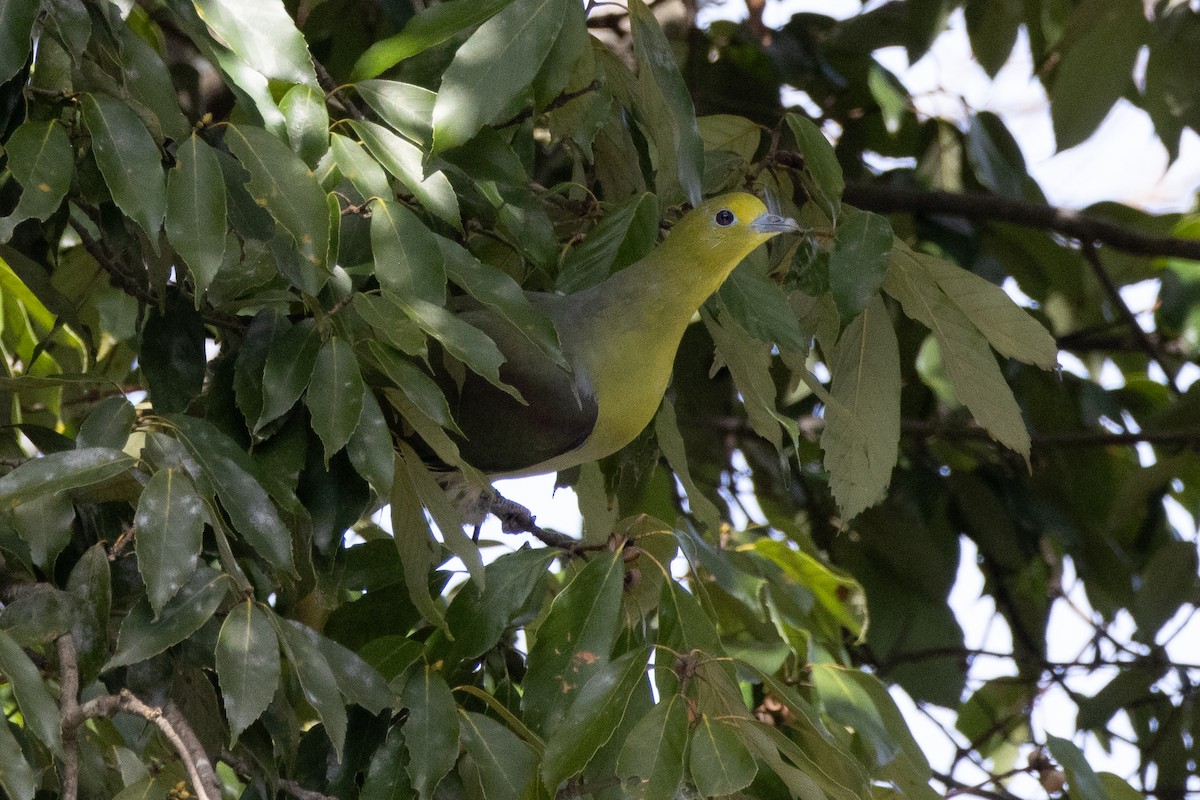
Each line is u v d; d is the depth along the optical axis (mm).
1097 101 10727
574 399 7164
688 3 10805
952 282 6988
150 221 4863
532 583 5895
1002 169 11305
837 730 7215
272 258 5766
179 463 4988
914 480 11344
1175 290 11430
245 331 6125
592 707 5199
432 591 6617
